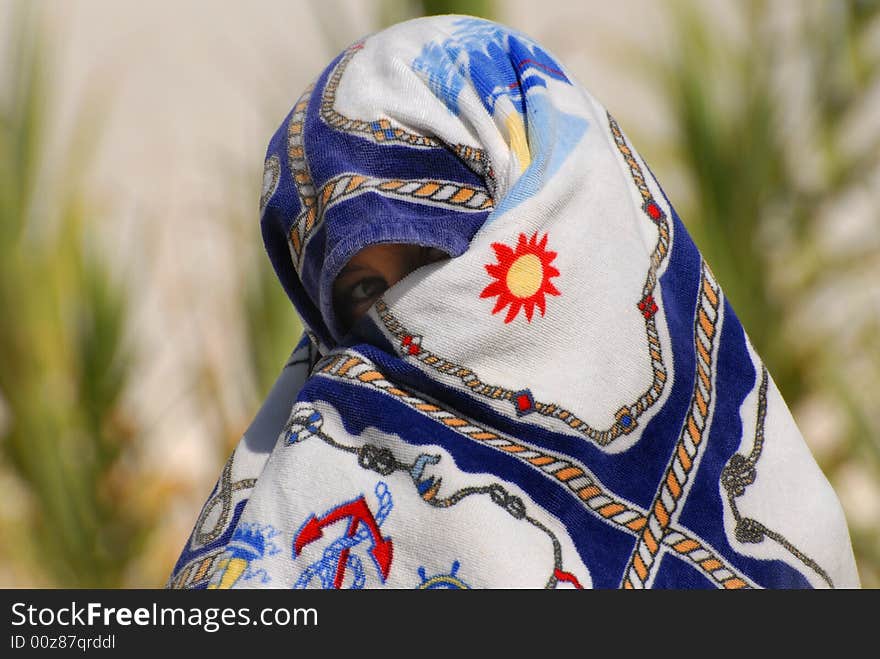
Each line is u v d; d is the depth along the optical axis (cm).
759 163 1273
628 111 1530
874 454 1216
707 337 439
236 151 2844
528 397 391
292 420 400
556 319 397
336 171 422
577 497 390
